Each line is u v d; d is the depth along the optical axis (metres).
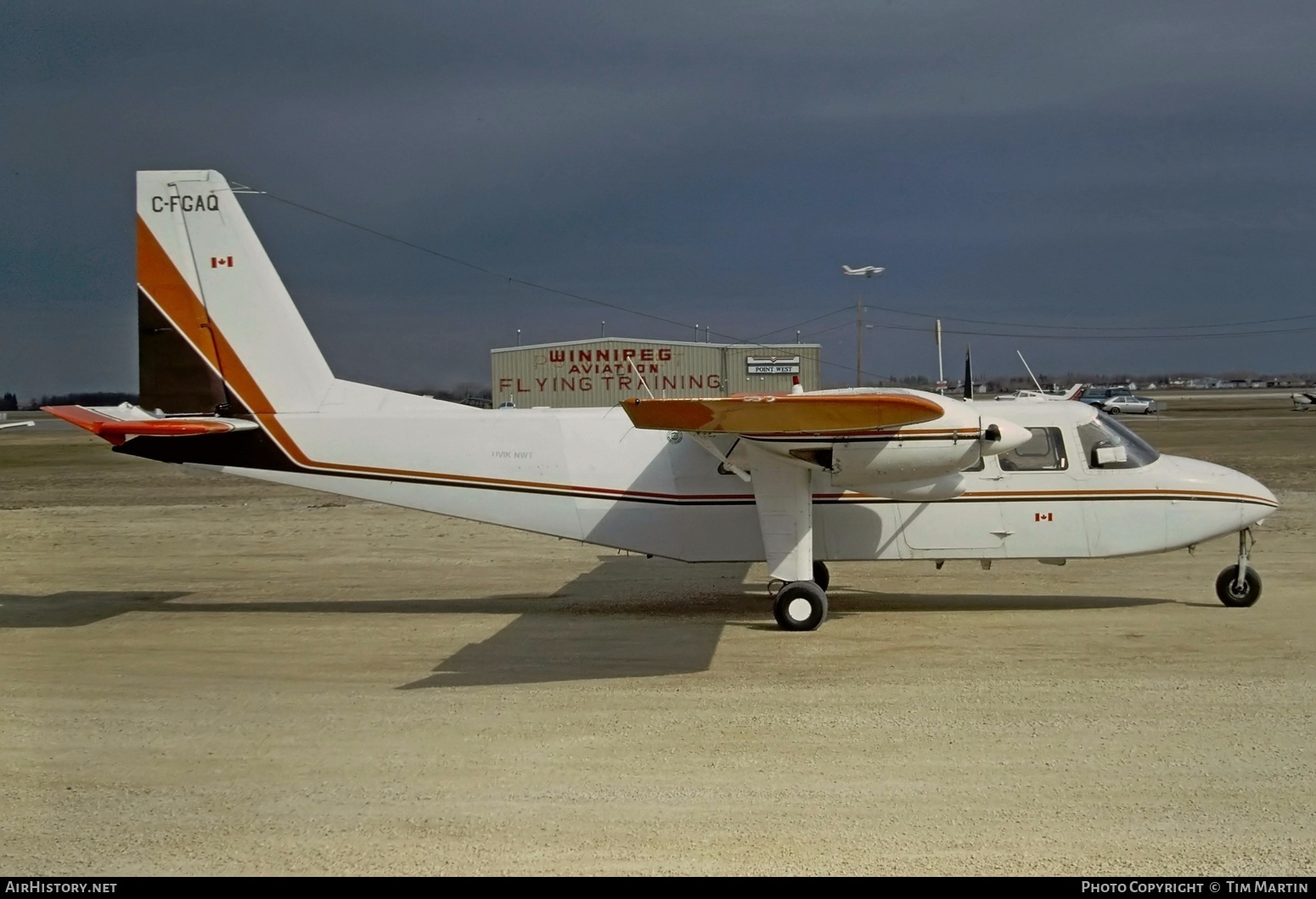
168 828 5.73
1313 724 7.05
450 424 11.51
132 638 10.38
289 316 11.57
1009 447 10.30
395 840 5.54
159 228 11.55
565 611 11.60
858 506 11.09
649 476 11.38
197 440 11.53
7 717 7.75
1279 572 12.94
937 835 5.47
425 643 10.05
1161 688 7.93
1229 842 5.32
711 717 7.47
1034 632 9.95
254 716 7.72
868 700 7.82
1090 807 5.77
